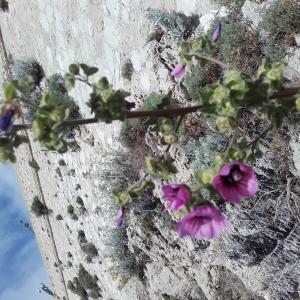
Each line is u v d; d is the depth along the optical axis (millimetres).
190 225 283
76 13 1178
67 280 1739
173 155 917
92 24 1134
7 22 1498
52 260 1836
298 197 785
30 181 1748
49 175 1566
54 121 270
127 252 1211
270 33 754
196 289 1078
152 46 959
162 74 938
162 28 947
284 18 732
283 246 823
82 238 1476
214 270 1003
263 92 296
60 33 1254
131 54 1030
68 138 1315
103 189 1143
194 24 898
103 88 285
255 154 338
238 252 866
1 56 1555
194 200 281
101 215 1282
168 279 1124
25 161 1719
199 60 350
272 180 800
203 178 283
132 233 1135
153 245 1109
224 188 282
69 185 1447
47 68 1342
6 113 259
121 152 1102
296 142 764
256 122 777
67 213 1523
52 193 1596
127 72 1046
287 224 809
